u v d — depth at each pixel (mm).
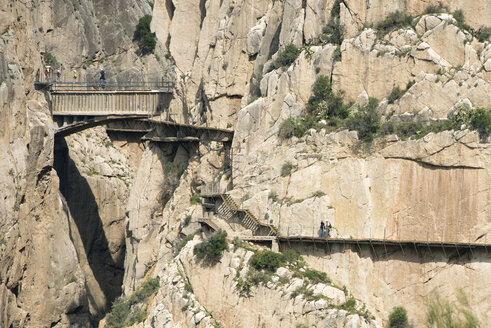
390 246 85062
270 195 94562
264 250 90250
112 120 128625
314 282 85812
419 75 90750
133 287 112750
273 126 98438
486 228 82812
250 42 111062
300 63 98438
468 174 84312
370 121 90062
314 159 92375
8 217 122562
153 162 115812
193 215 104000
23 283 128250
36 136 128875
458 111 86625
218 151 108500
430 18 92312
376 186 88312
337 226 89000
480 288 80625
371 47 94312
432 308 82375
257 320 86812
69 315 132875
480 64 88938
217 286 90688
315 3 101062
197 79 120625
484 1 91500
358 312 82562
